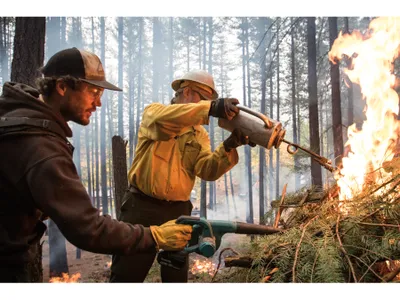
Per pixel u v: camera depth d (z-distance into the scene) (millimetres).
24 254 1132
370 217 1342
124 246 1076
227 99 1591
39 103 1068
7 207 1071
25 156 1001
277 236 1344
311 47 6113
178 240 1170
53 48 9289
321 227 1352
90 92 1160
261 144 1585
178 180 1867
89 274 5766
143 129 1842
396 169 1654
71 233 985
